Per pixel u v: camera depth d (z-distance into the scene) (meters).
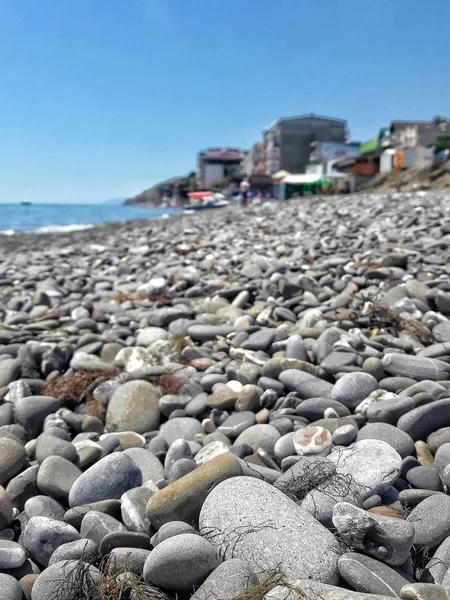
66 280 1.73
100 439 0.69
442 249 1.52
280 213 3.59
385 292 1.14
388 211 2.61
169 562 0.39
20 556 0.45
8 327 1.14
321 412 0.66
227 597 0.37
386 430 0.57
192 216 5.31
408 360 0.75
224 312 1.13
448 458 0.53
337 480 0.48
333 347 0.85
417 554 0.42
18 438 0.69
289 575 0.39
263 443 0.61
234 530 0.42
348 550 0.41
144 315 1.18
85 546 0.44
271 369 0.78
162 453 0.62
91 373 0.88
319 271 1.39
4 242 3.79
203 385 0.80
